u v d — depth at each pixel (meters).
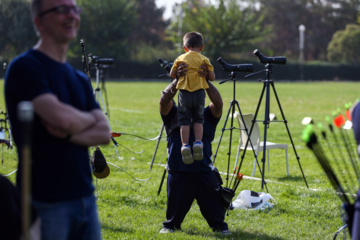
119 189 11.41
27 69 3.76
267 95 10.62
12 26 83.88
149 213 9.55
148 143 18.72
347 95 48.94
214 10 88.44
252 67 9.70
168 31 94.69
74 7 3.97
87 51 78.69
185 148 7.56
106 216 9.22
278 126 24.05
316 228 8.75
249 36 89.00
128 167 14.14
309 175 13.33
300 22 126.25
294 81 85.75
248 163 15.12
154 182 12.19
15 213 3.88
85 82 4.28
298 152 16.97
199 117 7.75
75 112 3.82
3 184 3.93
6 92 3.84
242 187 11.73
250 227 8.70
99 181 12.10
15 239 3.84
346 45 103.50
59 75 3.94
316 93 51.28
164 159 15.59
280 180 12.81
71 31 3.97
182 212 8.09
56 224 3.90
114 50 83.00
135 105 35.41
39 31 3.98
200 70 7.81
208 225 8.67
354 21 124.88
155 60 83.44
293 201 10.49
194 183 7.96
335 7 126.75
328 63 93.44
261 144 13.12
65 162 3.90
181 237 7.81
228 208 9.01
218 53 86.88
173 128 7.98
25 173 3.19
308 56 127.62
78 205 4.00
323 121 26.80
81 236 4.18
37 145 3.87
